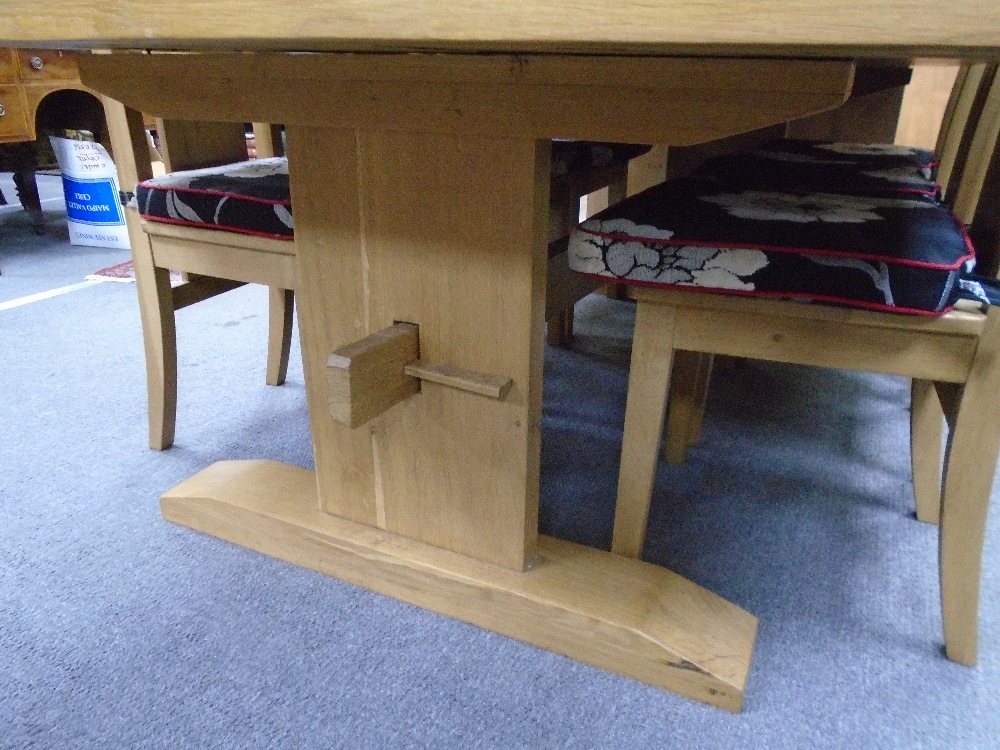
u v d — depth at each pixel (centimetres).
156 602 97
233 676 85
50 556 106
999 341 75
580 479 128
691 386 128
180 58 82
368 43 56
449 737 78
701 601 90
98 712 81
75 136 273
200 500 110
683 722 80
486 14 49
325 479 103
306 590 100
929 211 88
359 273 88
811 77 57
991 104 100
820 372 177
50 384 162
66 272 249
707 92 62
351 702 82
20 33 62
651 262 79
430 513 96
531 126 71
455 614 94
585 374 174
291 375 170
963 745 77
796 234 75
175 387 134
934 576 104
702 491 125
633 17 47
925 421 113
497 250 79
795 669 87
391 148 80
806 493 125
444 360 87
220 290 137
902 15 42
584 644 87
